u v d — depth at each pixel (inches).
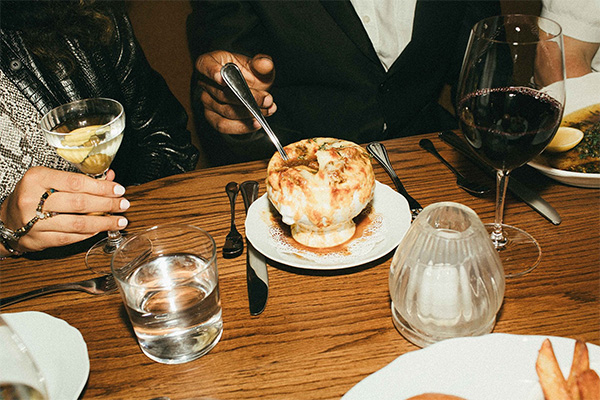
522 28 28.8
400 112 62.0
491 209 32.5
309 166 31.5
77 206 32.2
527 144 25.7
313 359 22.9
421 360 19.2
